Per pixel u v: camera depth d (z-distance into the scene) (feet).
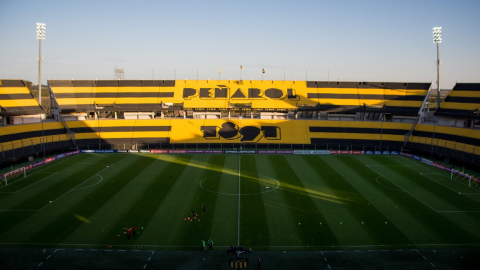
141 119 353.92
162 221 155.74
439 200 184.65
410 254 128.16
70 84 368.07
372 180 221.66
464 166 256.32
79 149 315.99
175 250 130.41
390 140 326.24
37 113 318.04
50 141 302.25
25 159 271.69
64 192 194.80
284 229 148.25
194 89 387.14
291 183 213.87
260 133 340.59
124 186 206.28
